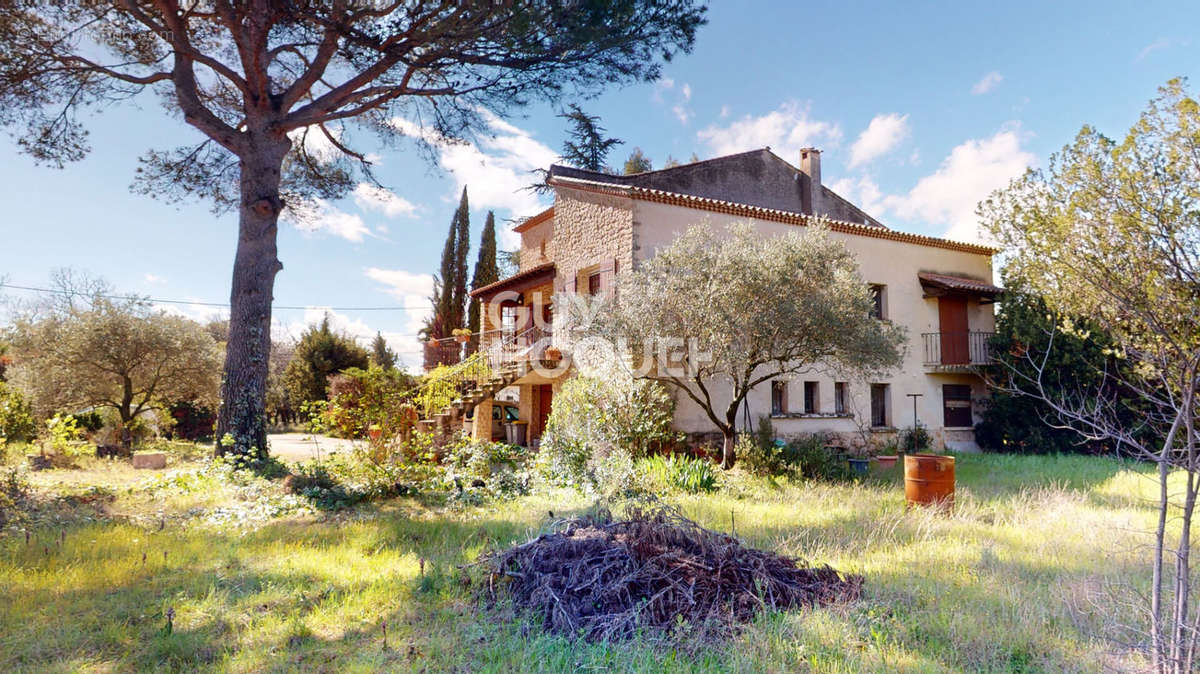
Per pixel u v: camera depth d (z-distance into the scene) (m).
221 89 13.23
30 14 10.15
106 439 17.45
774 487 9.72
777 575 4.52
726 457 10.93
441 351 19.39
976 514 7.55
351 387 11.07
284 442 22.52
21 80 10.54
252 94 11.21
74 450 12.91
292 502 8.03
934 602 4.24
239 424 10.51
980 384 17.44
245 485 8.98
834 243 10.34
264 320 11.05
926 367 16.33
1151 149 3.41
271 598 4.38
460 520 7.29
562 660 3.34
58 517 7.03
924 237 16.67
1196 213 3.16
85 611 4.12
